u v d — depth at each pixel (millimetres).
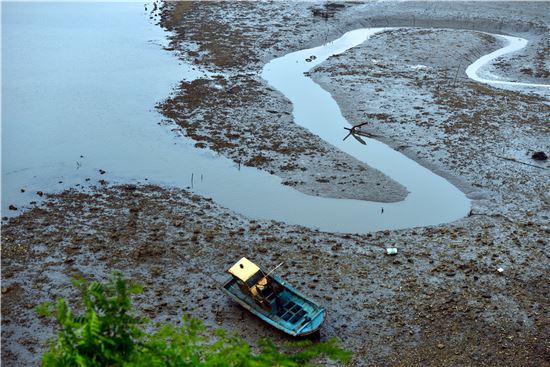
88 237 26281
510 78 46969
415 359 20359
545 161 33594
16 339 20750
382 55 50656
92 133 35938
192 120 37906
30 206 28469
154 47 51125
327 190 30875
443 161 33656
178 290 23297
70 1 65062
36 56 47906
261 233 27141
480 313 22391
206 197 30047
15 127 36062
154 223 27500
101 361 7766
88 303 8328
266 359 8578
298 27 57000
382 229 27984
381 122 38094
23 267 24281
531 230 27641
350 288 23578
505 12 61281
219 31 55125
